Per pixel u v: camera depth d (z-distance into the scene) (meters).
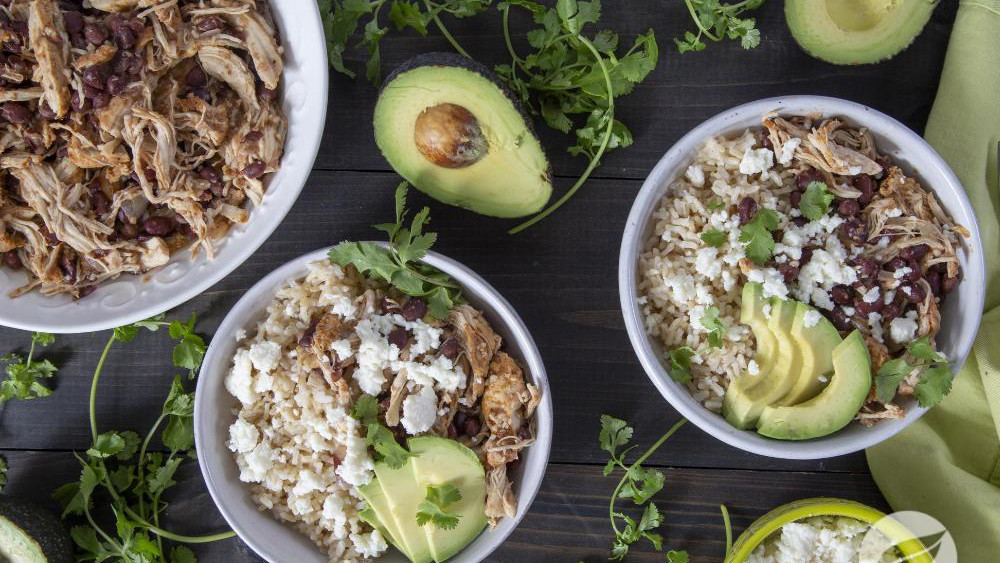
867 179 0.62
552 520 0.68
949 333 0.61
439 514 0.60
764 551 0.65
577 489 0.68
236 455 0.64
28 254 0.61
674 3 0.67
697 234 0.62
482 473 0.61
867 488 0.67
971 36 0.64
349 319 0.62
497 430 0.62
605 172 0.67
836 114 0.61
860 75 0.67
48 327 0.61
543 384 0.62
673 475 0.68
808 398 0.61
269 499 0.63
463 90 0.60
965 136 0.65
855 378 0.60
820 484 0.68
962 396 0.66
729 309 0.62
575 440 0.68
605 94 0.65
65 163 0.60
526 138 0.61
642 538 0.68
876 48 0.63
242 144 0.60
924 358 0.60
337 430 0.62
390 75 0.61
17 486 0.68
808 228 0.62
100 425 0.68
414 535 0.62
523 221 0.68
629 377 0.68
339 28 0.64
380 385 0.62
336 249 0.61
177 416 0.67
